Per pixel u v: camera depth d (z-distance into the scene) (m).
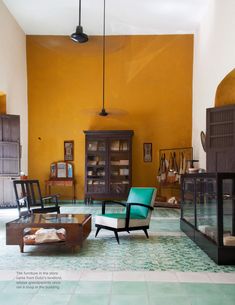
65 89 10.18
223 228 3.57
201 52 8.91
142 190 5.07
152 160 9.97
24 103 9.91
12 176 8.23
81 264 3.49
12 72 8.91
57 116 10.16
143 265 3.46
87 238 4.80
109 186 9.53
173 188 9.74
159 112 10.03
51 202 9.80
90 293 2.66
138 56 10.10
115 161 9.66
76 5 8.48
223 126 6.56
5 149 8.17
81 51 10.20
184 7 8.48
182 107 10.00
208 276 3.09
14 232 3.97
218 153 6.61
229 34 6.32
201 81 8.85
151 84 10.07
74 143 10.11
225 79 6.70
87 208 8.53
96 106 10.12
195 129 9.55
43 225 3.96
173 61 10.05
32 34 10.13
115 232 4.52
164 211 8.04
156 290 2.73
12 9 8.66
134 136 10.02
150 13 8.84
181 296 2.61
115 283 2.89
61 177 9.97
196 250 4.12
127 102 10.08
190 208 5.02
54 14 9.00
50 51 10.19
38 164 10.10
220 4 6.91
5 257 3.78
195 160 8.95
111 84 10.12
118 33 10.09
